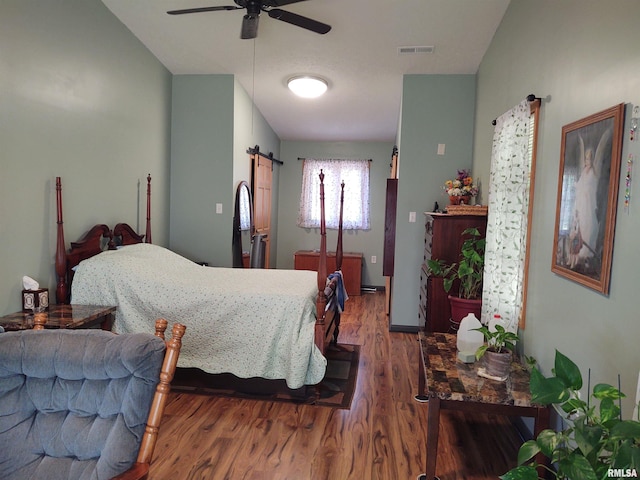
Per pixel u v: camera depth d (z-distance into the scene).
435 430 1.91
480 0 2.99
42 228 2.80
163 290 2.89
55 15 2.81
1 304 2.53
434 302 3.49
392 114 5.52
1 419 1.27
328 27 2.81
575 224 1.83
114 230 3.50
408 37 3.54
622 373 1.45
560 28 2.07
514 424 2.53
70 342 1.33
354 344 4.05
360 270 6.43
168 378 1.29
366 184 6.87
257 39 3.67
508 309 2.59
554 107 2.14
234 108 4.48
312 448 2.24
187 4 3.22
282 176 7.00
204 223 4.55
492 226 2.85
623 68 1.50
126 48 3.62
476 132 4.11
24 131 2.61
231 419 2.54
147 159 4.05
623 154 1.49
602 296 1.60
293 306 2.76
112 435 1.22
